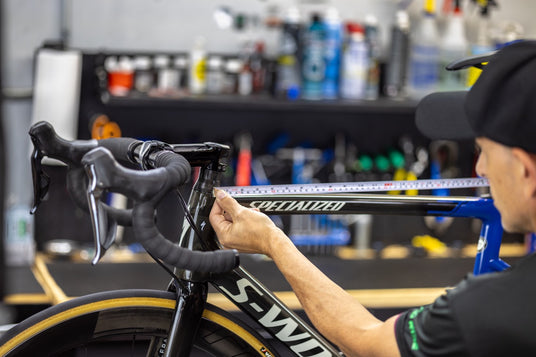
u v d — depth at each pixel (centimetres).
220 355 141
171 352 131
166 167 105
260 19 331
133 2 319
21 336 126
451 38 324
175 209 322
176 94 304
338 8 339
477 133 96
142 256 310
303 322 135
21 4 308
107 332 133
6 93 306
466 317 93
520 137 90
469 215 148
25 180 317
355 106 312
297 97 312
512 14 354
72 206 319
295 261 118
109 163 98
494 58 95
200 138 331
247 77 314
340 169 334
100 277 282
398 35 325
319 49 311
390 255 332
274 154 334
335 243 330
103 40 319
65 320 129
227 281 132
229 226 127
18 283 285
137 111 322
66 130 298
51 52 296
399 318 104
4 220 289
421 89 324
